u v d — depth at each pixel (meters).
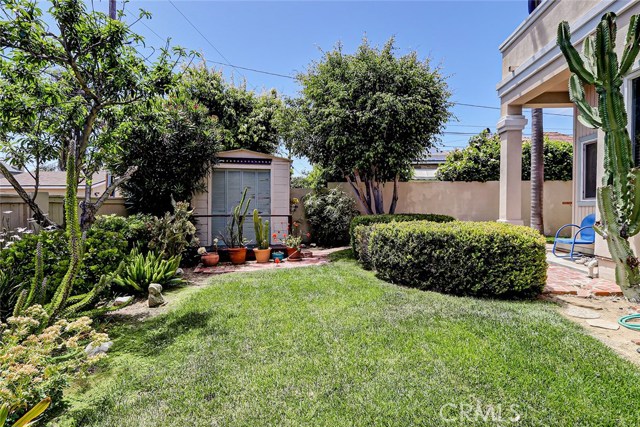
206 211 8.98
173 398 2.30
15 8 3.50
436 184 10.91
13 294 3.41
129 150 7.18
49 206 5.84
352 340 3.06
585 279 5.02
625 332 3.21
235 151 9.12
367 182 9.41
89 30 3.94
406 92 8.12
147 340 3.30
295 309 4.00
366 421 2.00
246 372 2.59
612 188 3.63
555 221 10.80
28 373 1.86
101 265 4.42
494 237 4.35
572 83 4.22
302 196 10.97
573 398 2.13
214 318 3.79
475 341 2.93
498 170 11.63
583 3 5.16
